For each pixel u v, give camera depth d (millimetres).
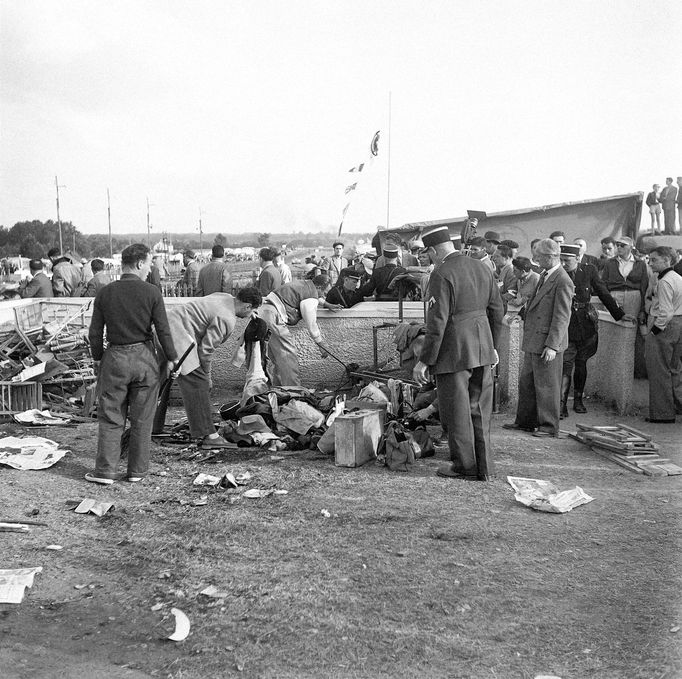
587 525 5066
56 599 4102
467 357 5969
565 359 8531
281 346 9148
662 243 12977
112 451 6168
